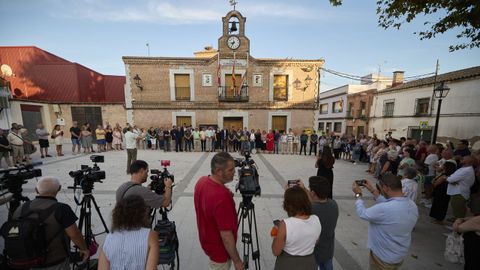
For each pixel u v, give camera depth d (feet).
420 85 45.32
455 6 14.53
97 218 14.02
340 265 10.11
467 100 37.55
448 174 14.11
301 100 47.42
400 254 6.72
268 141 42.01
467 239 7.49
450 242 8.98
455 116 39.22
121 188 7.90
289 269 5.68
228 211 6.00
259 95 47.03
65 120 48.78
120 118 50.96
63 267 6.66
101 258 4.85
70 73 51.37
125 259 4.72
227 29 45.03
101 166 27.61
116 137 41.52
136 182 8.34
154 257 4.91
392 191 6.99
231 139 41.65
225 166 6.21
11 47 49.73
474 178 12.97
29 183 20.26
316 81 47.01
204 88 46.47
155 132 43.60
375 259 7.18
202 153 39.17
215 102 46.88
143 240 4.93
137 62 44.68
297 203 5.86
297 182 7.88
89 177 9.28
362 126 64.59
